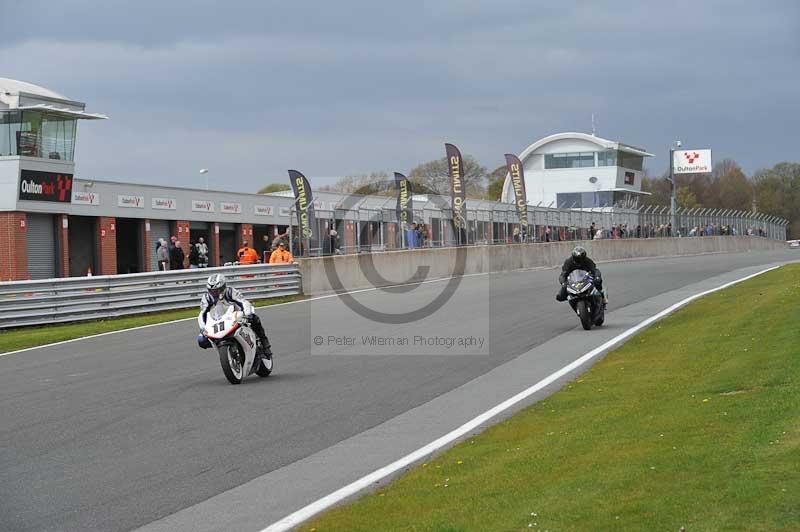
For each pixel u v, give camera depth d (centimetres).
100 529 1585
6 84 10144
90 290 5684
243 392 2933
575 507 1477
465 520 1488
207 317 3170
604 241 11762
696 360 3100
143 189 11300
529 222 10975
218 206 12306
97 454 2145
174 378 3288
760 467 1559
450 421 2417
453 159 10394
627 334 4078
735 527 1291
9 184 9788
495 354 3656
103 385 3189
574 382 2945
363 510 1616
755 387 2367
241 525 1580
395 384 3027
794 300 4234
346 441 2217
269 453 2111
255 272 6512
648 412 2281
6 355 4153
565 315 4969
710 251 15250
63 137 10325
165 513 1667
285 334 4469
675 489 1509
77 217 10775
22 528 1602
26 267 9969
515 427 2284
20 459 2117
